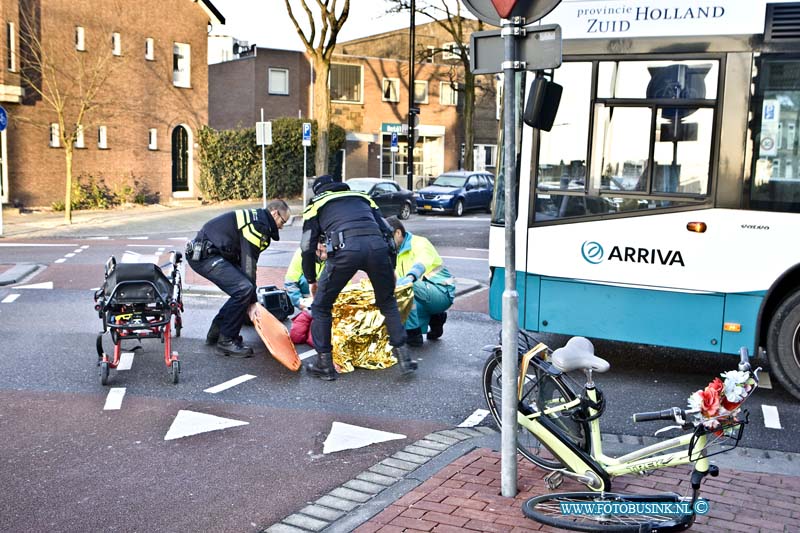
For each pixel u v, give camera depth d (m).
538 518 4.50
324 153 31.42
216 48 49.22
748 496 4.97
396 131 37.22
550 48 4.57
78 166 29.30
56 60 28.20
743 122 7.25
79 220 25.28
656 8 7.46
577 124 7.76
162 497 5.02
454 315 11.22
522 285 8.07
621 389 7.61
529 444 5.52
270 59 41.94
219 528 4.59
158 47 31.61
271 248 18.83
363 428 6.38
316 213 7.73
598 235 7.74
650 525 4.31
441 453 5.74
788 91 7.13
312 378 7.85
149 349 8.91
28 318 10.55
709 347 7.45
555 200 7.89
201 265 8.53
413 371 8.12
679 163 7.46
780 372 7.25
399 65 44.91
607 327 7.79
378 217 7.84
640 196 7.59
